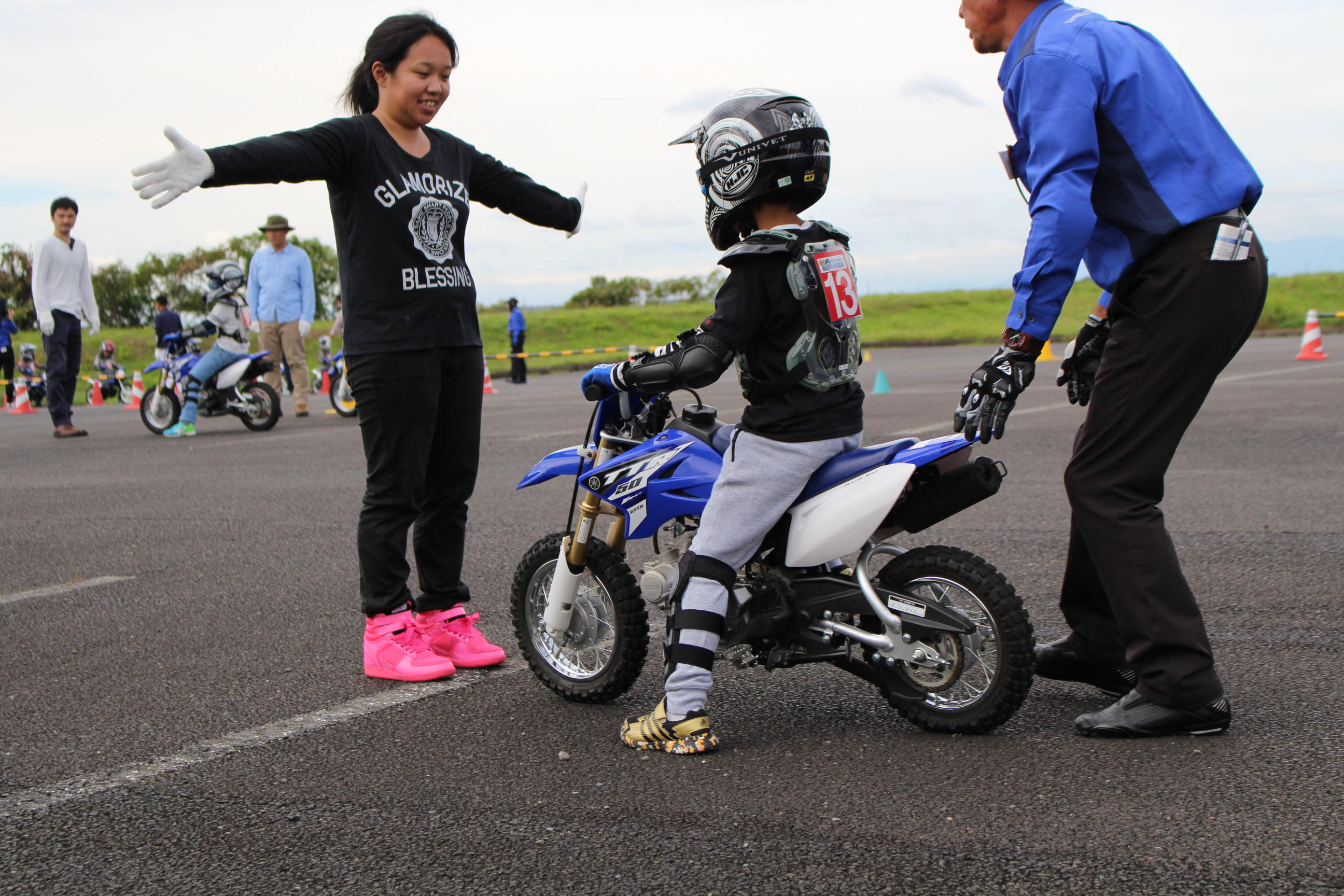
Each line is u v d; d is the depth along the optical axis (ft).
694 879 8.30
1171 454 10.59
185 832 9.50
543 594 13.03
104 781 10.67
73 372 44.73
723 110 10.68
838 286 10.68
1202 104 10.60
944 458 10.77
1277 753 10.19
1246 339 10.50
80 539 23.11
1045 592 16.12
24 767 11.11
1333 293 127.65
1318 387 43.47
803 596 11.23
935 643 10.85
